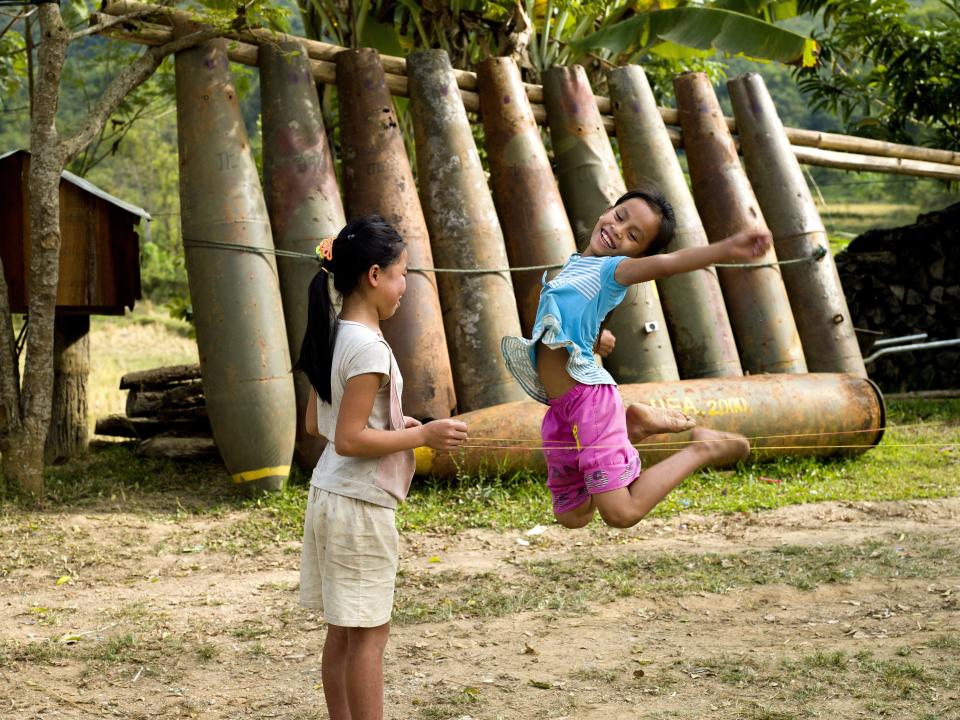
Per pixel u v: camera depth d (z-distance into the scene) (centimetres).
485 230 838
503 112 886
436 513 705
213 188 752
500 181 880
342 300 331
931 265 1312
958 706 374
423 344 792
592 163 916
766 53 1016
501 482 761
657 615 500
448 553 622
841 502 728
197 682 421
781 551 596
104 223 812
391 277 320
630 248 355
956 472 821
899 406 1170
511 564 591
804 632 467
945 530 650
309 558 327
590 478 343
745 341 961
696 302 922
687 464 346
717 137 995
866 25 1383
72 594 546
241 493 754
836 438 847
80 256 804
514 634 475
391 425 316
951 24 1371
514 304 840
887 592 522
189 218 755
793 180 1027
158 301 2772
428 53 866
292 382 762
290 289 783
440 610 506
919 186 3791
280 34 810
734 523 683
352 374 305
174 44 759
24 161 779
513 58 1030
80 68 1277
